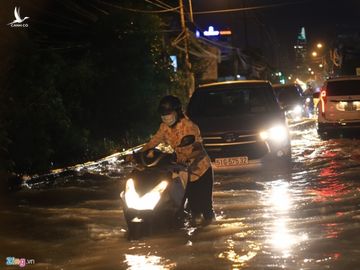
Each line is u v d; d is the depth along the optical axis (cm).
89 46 2470
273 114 1249
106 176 1409
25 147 1450
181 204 741
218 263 619
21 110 1466
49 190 1208
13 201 1098
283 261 617
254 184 1132
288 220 814
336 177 1174
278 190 1062
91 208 995
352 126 1870
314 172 1249
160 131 764
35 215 945
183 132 754
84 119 2225
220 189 1090
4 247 737
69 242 754
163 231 743
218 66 6538
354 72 4856
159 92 2661
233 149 1171
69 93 2073
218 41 6241
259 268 595
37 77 1605
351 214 831
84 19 2584
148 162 732
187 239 724
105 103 2383
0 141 1309
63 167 1573
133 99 2409
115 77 2403
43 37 2261
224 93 1330
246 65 7031
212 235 740
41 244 751
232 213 877
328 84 1923
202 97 1330
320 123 1914
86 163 1639
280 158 1196
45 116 1550
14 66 1503
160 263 631
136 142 2231
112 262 648
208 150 1177
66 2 2375
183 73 3466
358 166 1311
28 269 639
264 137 1176
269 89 1330
